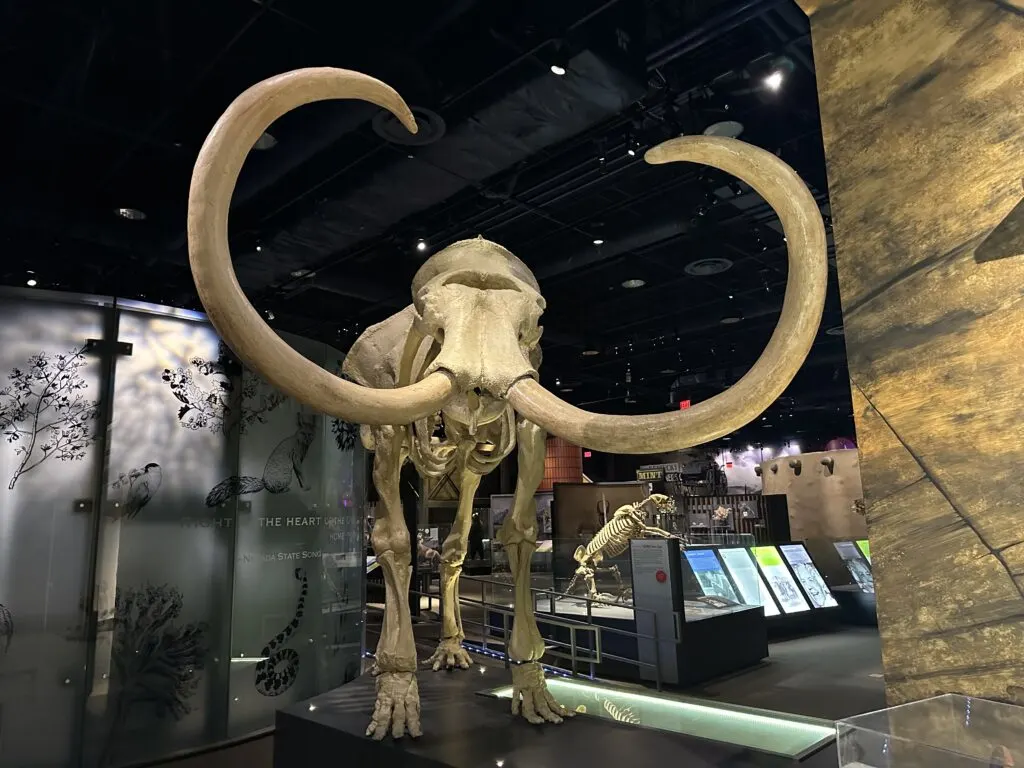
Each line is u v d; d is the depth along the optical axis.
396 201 5.41
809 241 1.61
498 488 13.36
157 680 4.41
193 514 4.68
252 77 4.17
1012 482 1.83
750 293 7.41
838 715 3.51
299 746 3.09
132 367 4.58
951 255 1.98
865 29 2.21
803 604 5.61
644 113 4.40
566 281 7.06
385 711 2.84
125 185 5.19
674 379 10.79
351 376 3.62
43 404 4.25
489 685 3.62
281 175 5.04
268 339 1.70
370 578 8.95
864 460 2.12
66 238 5.69
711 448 14.24
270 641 4.93
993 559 1.85
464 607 7.74
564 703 3.28
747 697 3.97
